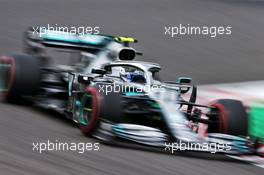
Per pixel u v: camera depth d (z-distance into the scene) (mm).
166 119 26734
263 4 74688
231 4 72750
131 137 25922
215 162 26156
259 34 62375
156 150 26797
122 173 22156
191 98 30953
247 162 27250
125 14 64438
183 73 48469
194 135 26344
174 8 68562
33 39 36812
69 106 31219
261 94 42625
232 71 50344
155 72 29984
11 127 27672
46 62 36000
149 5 68750
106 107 26828
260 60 54688
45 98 33594
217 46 57344
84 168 22203
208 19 65438
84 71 33156
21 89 32750
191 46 56375
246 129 28812
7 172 20656
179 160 25359
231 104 29141
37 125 28828
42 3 65688
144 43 55812
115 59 31984
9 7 62844
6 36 53094
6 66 33500
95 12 63969
